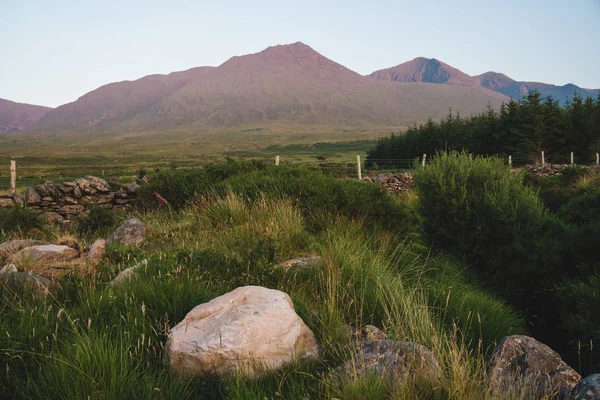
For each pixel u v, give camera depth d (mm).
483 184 8852
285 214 7004
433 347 3605
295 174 10508
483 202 8422
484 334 4922
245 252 5195
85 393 2764
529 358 3418
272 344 3350
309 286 4828
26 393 2871
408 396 2760
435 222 8797
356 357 3268
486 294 6895
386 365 3117
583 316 5480
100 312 3910
